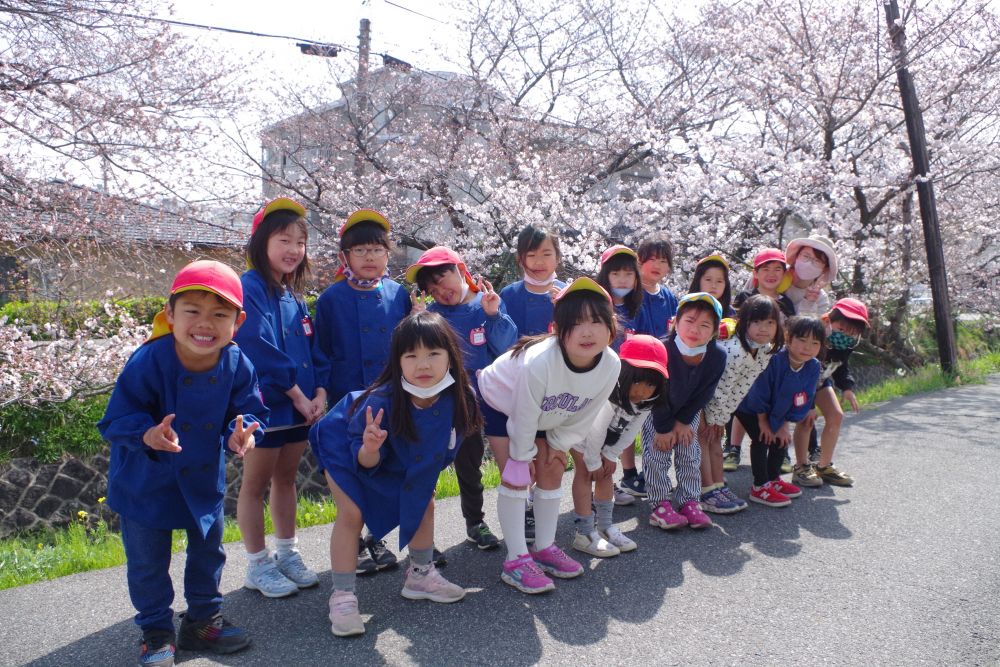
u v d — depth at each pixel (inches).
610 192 427.5
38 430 218.5
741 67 364.8
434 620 101.3
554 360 108.2
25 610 107.8
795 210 331.0
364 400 100.3
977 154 369.4
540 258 140.7
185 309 83.3
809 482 169.0
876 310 398.0
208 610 92.7
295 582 113.4
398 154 397.7
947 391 321.4
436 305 133.5
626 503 158.9
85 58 272.7
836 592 109.7
